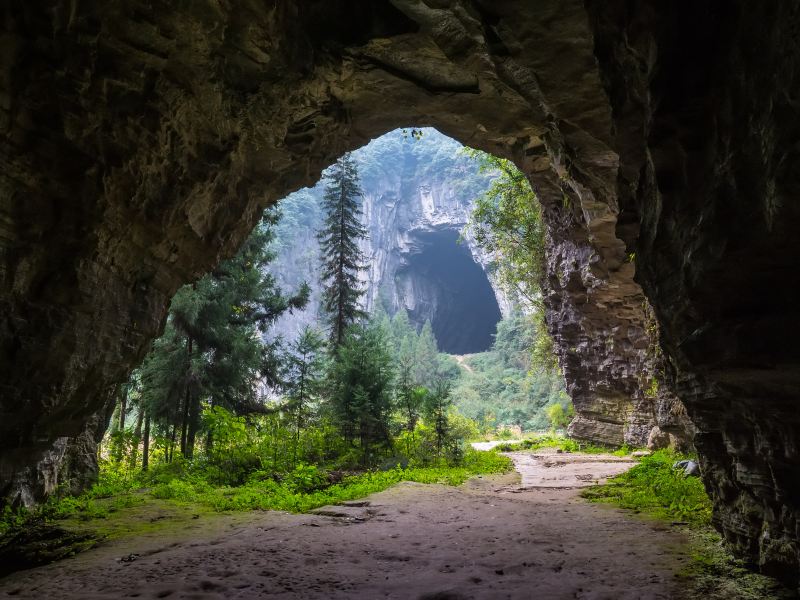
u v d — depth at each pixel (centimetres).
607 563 650
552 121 1084
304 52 977
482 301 11169
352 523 942
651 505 1069
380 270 10344
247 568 642
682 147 479
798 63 305
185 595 537
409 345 8125
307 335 2186
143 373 1958
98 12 666
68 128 691
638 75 589
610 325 2264
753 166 378
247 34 844
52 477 1188
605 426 2611
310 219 9831
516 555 699
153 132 805
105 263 818
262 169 1142
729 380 463
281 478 1486
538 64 887
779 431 459
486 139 1473
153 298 1002
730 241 398
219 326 2092
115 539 842
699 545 720
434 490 1309
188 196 947
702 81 451
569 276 2211
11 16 608
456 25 939
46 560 777
